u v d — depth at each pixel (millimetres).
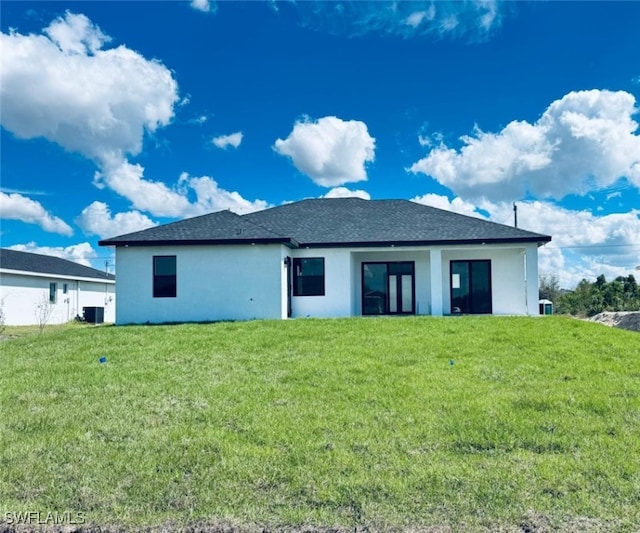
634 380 7828
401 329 13258
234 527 3709
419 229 19969
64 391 7629
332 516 3840
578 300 37625
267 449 5102
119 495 4199
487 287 20375
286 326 14234
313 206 23656
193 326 15031
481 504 3967
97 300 37719
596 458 4801
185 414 6336
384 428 5699
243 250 17859
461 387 7434
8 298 28297
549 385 7531
